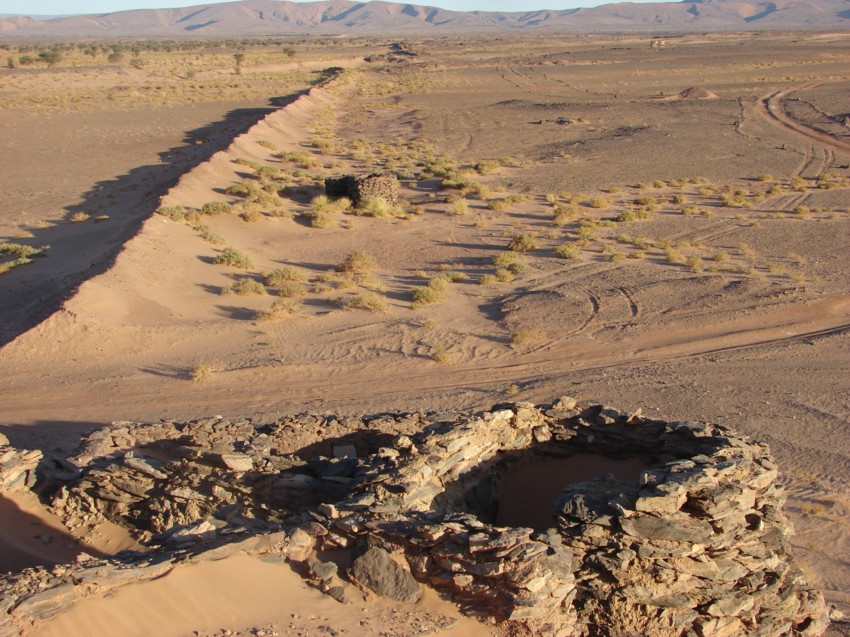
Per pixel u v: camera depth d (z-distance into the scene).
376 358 24.12
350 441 12.53
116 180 54.31
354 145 69.00
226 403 20.69
